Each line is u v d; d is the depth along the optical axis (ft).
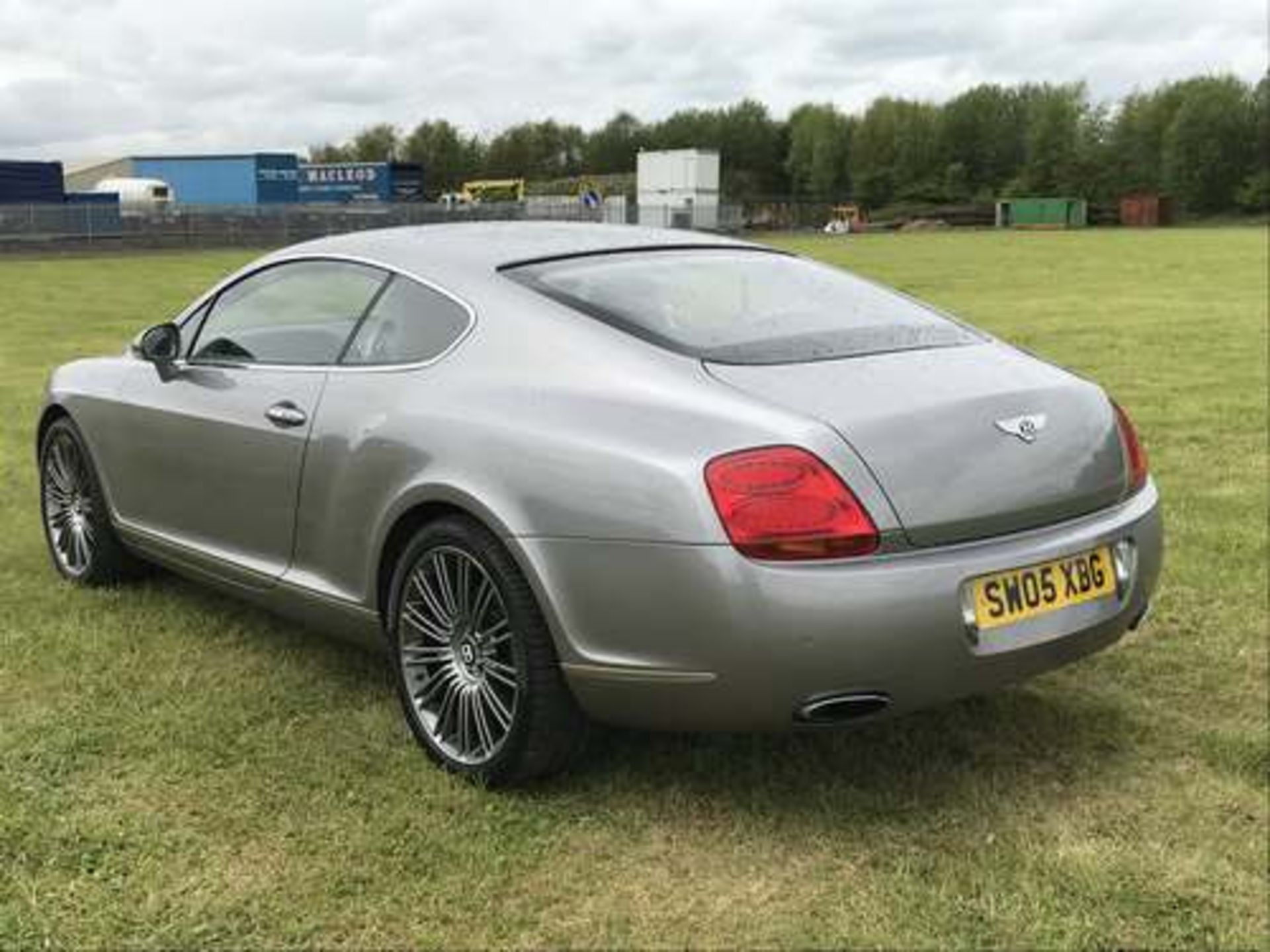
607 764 12.79
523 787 12.26
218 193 228.02
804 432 10.78
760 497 10.56
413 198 240.12
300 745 13.16
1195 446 29.32
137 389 16.52
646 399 11.41
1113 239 199.62
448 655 12.55
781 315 13.05
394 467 12.67
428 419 12.48
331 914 10.34
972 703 14.38
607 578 11.05
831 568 10.56
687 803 12.10
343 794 12.18
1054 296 78.28
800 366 11.84
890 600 10.56
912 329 13.25
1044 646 11.39
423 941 10.04
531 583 11.48
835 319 13.14
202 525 15.60
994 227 317.22
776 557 10.53
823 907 10.51
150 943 9.91
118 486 17.02
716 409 11.10
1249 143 341.00
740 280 13.83
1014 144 383.04
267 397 14.44
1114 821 11.92
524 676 11.66
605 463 11.12
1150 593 12.70
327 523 13.62
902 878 10.90
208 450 15.16
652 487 10.85
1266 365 43.60
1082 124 365.40
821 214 303.07
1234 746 13.38
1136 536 12.41
